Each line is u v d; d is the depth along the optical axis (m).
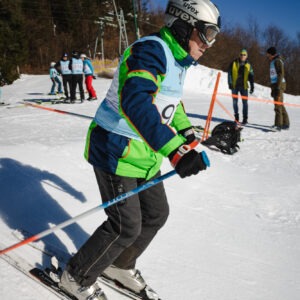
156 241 2.49
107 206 1.60
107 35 37.03
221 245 2.52
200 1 1.48
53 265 1.91
